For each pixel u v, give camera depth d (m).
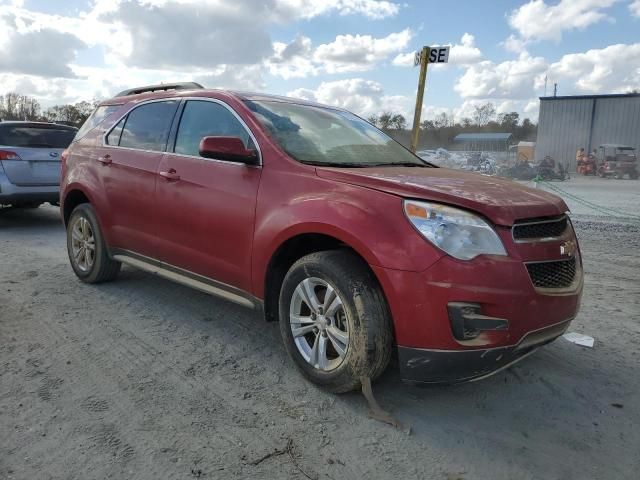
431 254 2.78
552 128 36.25
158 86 5.18
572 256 3.24
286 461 2.65
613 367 3.79
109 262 5.27
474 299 2.74
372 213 2.98
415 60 9.48
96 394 3.24
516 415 3.14
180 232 4.18
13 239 8.06
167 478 2.49
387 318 2.99
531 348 3.01
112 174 4.89
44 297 5.04
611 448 2.84
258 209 3.55
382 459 2.70
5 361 3.64
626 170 29.14
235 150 3.59
